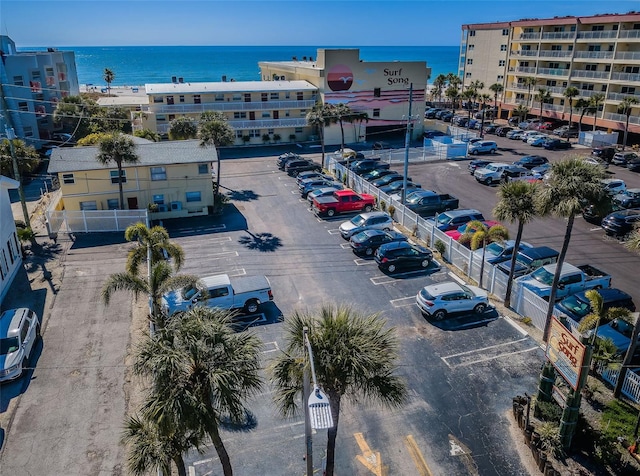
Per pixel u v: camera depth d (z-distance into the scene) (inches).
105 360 745.0
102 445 589.3
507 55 2854.3
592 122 2374.5
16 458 570.9
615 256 1106.1
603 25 2289.6
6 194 1024.2
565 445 560.4
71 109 2215.8
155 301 663.1
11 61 2199.8
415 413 634.2
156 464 417.4
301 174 1633.9
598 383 676.1
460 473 546.9
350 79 2333.9
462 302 839.7
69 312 876.6
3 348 704.4
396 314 863.1
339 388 451.8
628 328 745.6
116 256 1109.7
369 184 1488.7
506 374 705.0
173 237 1236.5
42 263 1072.8
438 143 2064.5
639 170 1787.6
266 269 1043.9
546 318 778.2
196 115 2224.4
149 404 402.3
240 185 1679.4
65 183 1283.2
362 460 563.2
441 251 1069.1
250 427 613.6
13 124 2214.6
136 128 2326.5
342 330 452.1
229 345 426.3
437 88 3703.3
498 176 1654.8
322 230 1267.2
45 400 663.1
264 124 2304.4
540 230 1262.3
